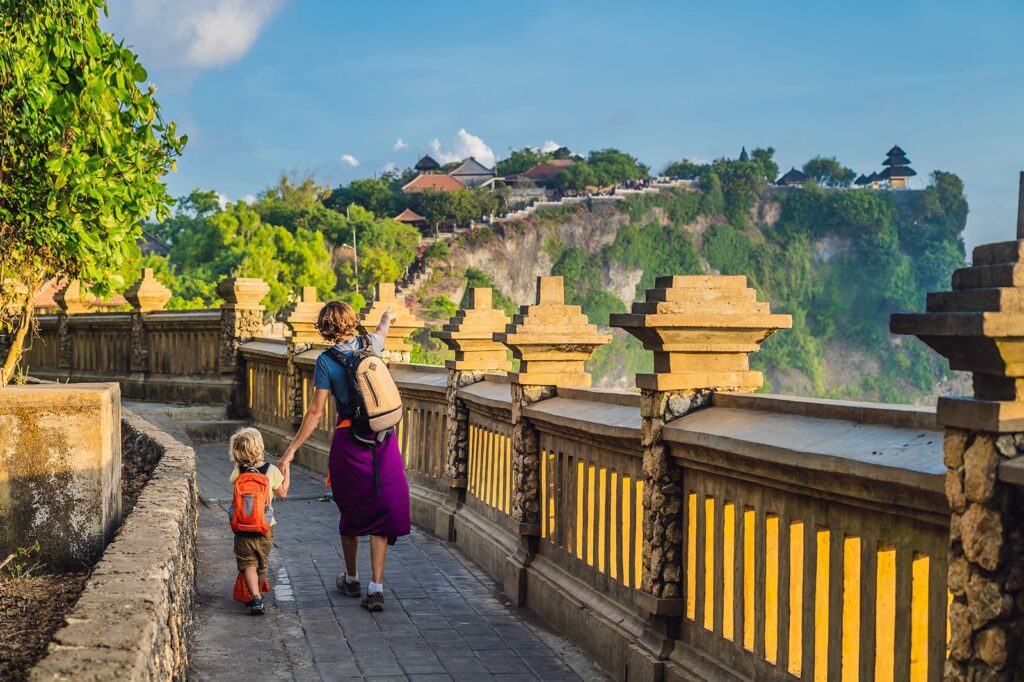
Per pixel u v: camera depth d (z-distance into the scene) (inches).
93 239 284.7
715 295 193.2
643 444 200.4
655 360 201.5
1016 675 108.0
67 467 204.5
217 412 635.5
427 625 253.1
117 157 277.7
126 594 136.6
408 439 421.7
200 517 385.1
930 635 125.3
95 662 110.0
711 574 186.7
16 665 136.5
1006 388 107.3
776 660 162.6
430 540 361.7
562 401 268.1
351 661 220.4
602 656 221.9
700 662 186.1
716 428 176.7
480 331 356.8
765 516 165.9
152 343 713.6
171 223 5108.3
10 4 258.8
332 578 296.5
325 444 515.5
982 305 105.5
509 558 285.4
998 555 107.0
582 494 249.9
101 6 276.7
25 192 266.8
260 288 646.5
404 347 462.6
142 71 285.4
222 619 249.1
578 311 284.7
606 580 233.0
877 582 136.2
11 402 202.1
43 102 253.6
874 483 131.0
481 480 340.2
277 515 398.6
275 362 592.1
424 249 6998.0
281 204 6633.9
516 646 237.8
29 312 313.0
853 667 144.4
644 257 7755.9
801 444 147.4
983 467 107.1
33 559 202.4
